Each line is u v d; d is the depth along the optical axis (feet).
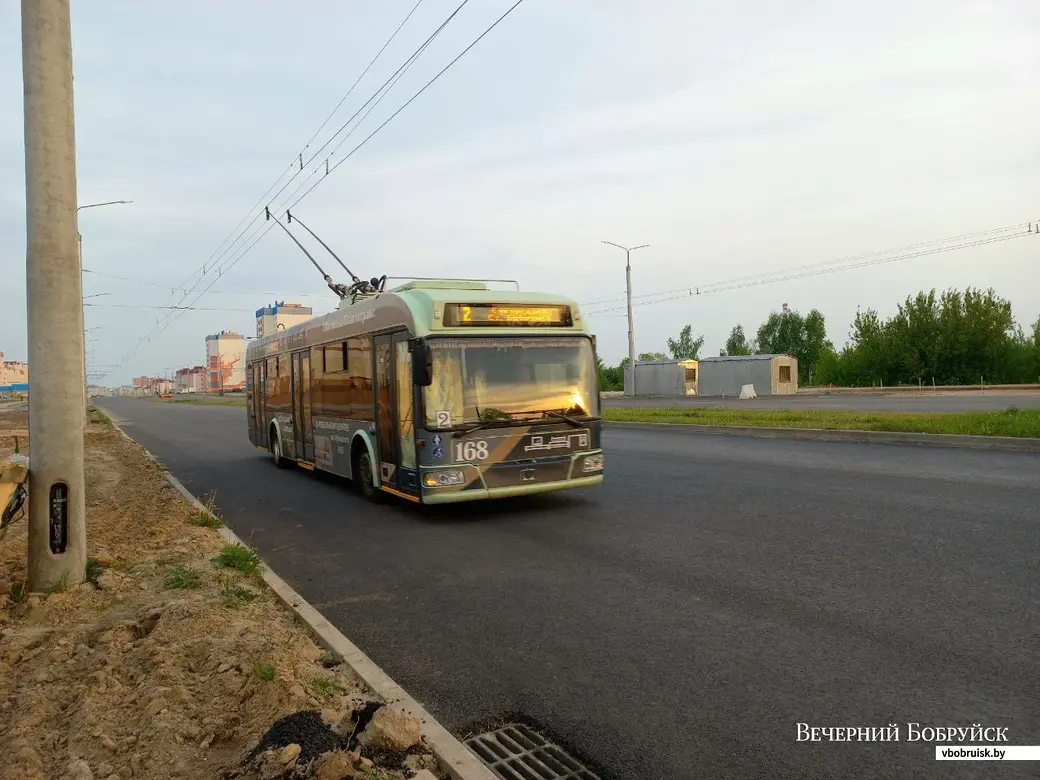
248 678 13.92
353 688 14.23
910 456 42.60
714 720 12.75
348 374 38.91
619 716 13.10
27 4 19.54
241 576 21.97
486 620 18.51
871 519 26.96
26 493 21.34
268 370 56.90
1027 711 12.45
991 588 18.61
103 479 49.01
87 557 23.22
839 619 17.08
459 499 30.01
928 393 136.67
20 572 22.31
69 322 20.44
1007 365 174.91
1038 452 41.37
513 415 31.07
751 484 35.99
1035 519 25.54
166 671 14.40
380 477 35.14
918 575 19.98
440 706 13.88
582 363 32.83
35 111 19.69
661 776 11.20
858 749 11.58
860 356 194.90
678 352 269.64
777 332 246.06
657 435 65.72
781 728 12.35
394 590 21.61
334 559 25.85
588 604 19.25
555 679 14.78
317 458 44.88
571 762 11.74
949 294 181.88
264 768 10.81
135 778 10.97
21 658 15.97
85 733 12.26
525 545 26.21
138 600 19.54
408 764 11.28
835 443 51.47
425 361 29.27
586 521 29.53
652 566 22.44
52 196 19.89
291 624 18.01
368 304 36.11
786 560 22.21
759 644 15.90
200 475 52.16
